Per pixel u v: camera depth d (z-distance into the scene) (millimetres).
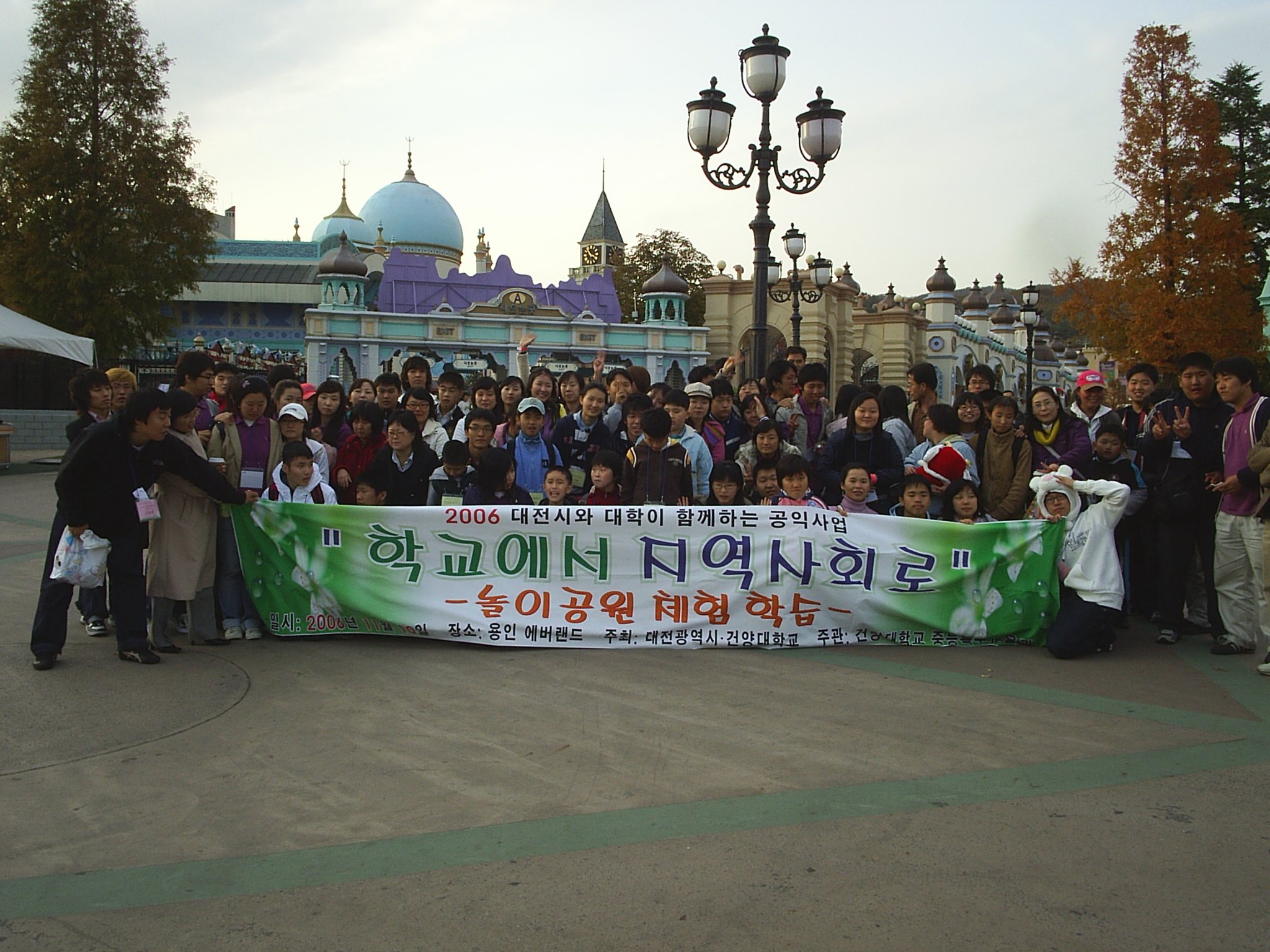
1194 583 7586
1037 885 3467
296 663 6328
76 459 5941
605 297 35344
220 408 8398
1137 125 26250
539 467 7930
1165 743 4918
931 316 38562
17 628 7141
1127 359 27672
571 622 6805
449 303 32969
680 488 7449
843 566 6871
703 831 3859
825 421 10477
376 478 7336
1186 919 3264
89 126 27766
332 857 3660
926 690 5812
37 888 3459
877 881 3484
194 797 4203
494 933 3145
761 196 11297
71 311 27875
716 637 6840
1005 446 7668
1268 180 36781
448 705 5453
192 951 3057
